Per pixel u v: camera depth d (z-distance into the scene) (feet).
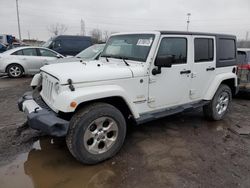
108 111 10.27
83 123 9.66
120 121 10.78
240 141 13.42
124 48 13.29
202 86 14.90
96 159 10.37
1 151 11.60
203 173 10.10
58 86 9.80
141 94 11.73
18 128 14.32
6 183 9.23
